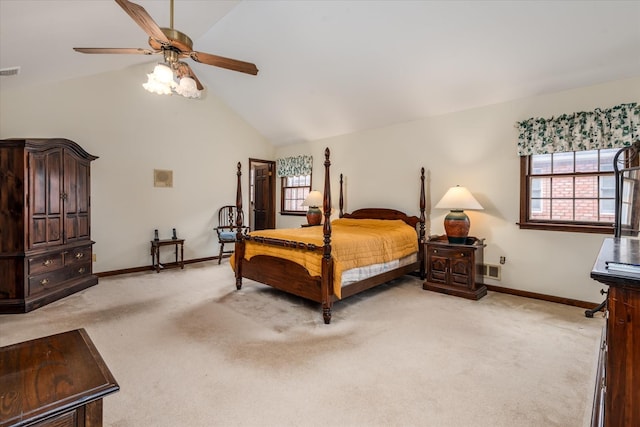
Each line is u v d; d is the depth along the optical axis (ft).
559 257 11.22
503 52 10.32
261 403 5.65
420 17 10.05
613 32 8.74
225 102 19.45
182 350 7.59
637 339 2.75
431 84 12.62
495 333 8.61
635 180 7.02
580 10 8.48
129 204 15.58
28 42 9.42
